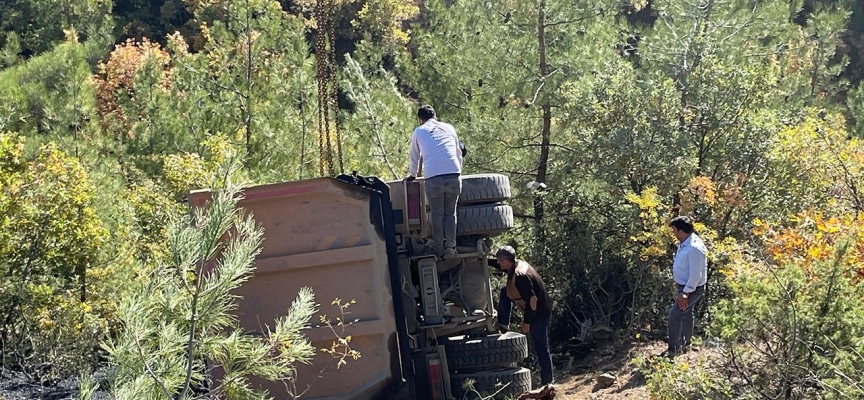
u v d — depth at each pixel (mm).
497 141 16656
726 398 6129
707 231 11094
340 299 6707
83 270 11805
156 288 4395
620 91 15031
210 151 15438
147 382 4184
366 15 40750
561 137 16344
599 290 14336
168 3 44406
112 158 16281
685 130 14633
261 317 6672
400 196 7859
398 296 6719
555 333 14219
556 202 15742
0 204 11047
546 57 17234
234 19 18188
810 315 6105
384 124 16188
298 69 17172
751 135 13984
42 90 17594
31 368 8914
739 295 6539
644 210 13766
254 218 6684
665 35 17141
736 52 17375
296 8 38531
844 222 8438
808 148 12281
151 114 16891
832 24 27875
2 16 39031
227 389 4543
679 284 9164
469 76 17281
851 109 24797
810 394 6047
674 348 9164
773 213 12680
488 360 7891
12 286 10883
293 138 16594
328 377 6684
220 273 4449
